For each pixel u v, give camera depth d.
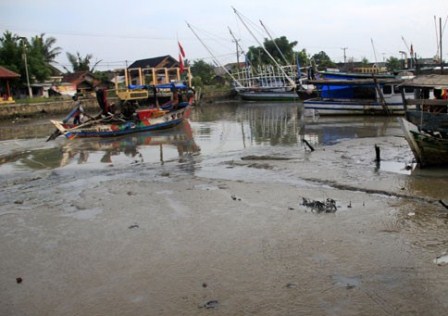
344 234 10.09
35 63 59.41
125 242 10.39
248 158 19.94
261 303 7.46
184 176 16.80
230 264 8.93
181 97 34.88
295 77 62.34
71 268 9.20
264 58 82.31
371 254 9.00
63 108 51.38
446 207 11.33
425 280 7.86
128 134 29.78
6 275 9.05
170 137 28.25
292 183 14.89
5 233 11.47
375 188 13.60
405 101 16.95
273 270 8.57
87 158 22.09
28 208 13.55
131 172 18.19
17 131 35.88
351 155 19.20
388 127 27.81
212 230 10.84
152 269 8.92
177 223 11.48
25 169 19.86
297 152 20.78
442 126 15.97
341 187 14.02
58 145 26.61
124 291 8.13
